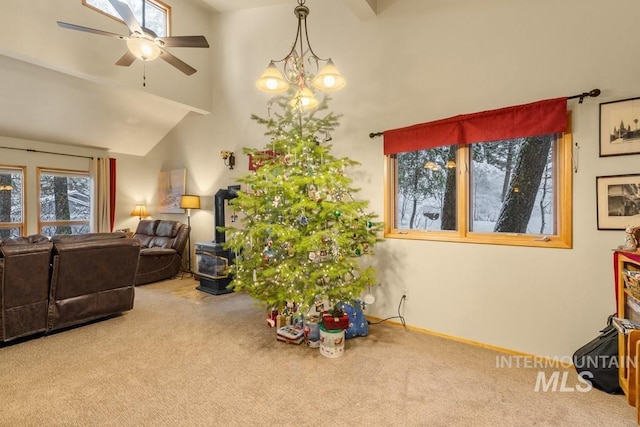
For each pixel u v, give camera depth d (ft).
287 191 8.68
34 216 17.58
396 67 10.91
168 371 7.74
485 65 9.22
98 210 19.67
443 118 9.96
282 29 14.57
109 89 16.21
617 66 7.45
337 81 8.62
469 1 9.48
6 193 16.87
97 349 8.92
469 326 9.52
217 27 17.19
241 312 12.24
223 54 17.06
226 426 5.82
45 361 8.20
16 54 10.80
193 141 19.20
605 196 7.57
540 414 6.15
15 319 9.10
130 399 6.60
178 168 20.25
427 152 10.71
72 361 8.21
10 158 16.63
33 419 5.97
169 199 20.66
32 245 9.39
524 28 8.61
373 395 6.78
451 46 9.80
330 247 8.80
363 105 11.67
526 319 8.62
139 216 20.90
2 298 8.87
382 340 9.68
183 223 19.58
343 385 7.16
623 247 6.98
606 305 7.60
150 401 6.54
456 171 10.05
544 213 8.68
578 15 7.88
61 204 18.86
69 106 16.26
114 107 17.47
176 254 18.30
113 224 20.47
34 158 17.48
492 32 9.11
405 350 8.97
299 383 7.23
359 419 6.01
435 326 10.16
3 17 10.41
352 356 8.59
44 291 9.67
